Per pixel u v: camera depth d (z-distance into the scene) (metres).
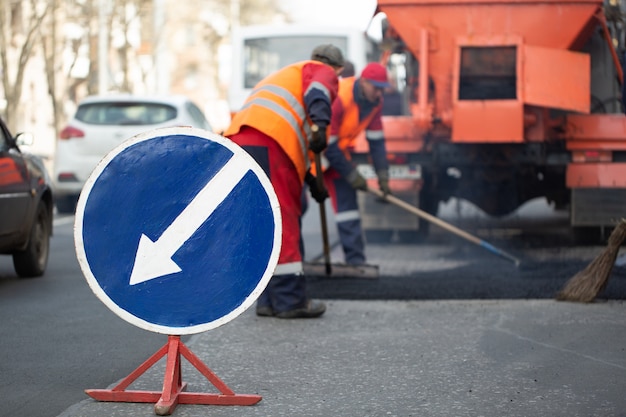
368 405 5.63
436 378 6.23
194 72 87.38
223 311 5.44
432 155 13.65
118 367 6.59
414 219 13.82
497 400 5.73
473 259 12.22
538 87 12.71
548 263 11.51
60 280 10.66
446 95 13.09
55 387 6.07
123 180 5.42
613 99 13.15
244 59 19.22
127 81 38.38
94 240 5.40
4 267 11.83
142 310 5.41
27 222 10.35
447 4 12.94
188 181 5.45
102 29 36.78
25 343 7.33
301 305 8.27
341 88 10.70
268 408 5.57
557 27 12.80
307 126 8.18
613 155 13.15
